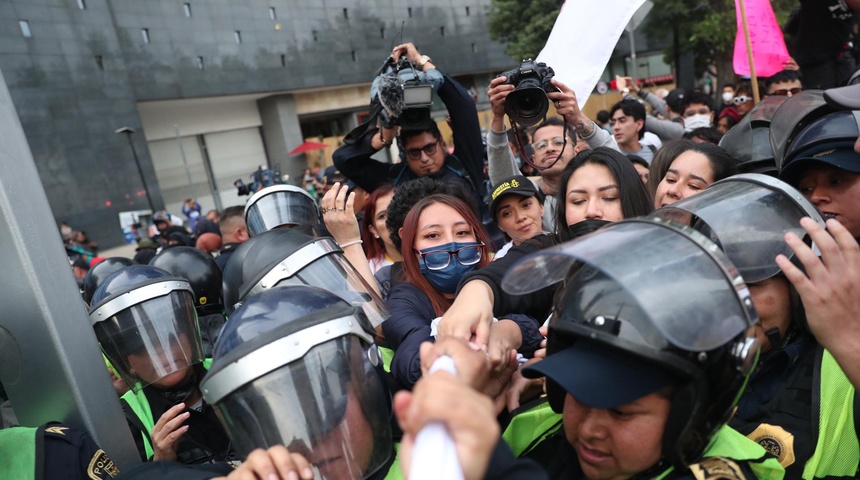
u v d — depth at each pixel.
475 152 3.12
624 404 0.85
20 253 1.18
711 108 5.27
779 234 1.11
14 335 1.25
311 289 1.14
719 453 0.97
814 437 1.14
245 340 1.00
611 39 2.76
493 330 1.21
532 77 2.36
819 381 1.17
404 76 2.90
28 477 1.18
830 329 0.93
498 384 1.20
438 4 29.08
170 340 1.62
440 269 1.66
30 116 17.91
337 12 26.66
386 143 3.10
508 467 0.77
